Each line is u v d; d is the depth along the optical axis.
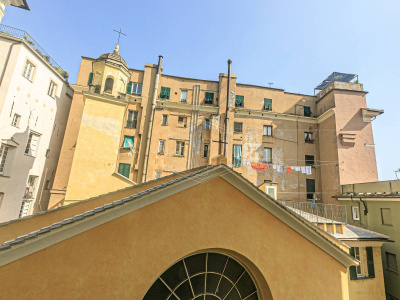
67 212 8.02
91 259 4.05
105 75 13.53
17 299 3.46
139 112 24.11
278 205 5.95
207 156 24.48
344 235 12.27
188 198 5.21
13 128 16.00
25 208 17.84
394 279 14.20
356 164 23.20
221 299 5.57
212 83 26.67
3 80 15.25
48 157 20.31
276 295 5.55
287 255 5.93
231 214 5.61
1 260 3.45
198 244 5.05
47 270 3.72
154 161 22.89
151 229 4.65
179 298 5.07
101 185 11.56
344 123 24.12
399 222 14.59
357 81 26.75
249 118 26.27
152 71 25.27
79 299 3.84
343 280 6.36
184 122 25.06
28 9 15.96
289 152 26.02
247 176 24.59
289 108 27.72
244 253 5.48
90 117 12.17
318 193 25.16
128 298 4.16
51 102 20.25
